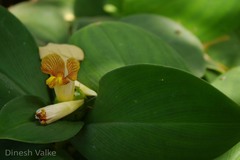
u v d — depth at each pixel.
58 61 0.61
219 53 0.81
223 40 0.82
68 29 0.79
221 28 0.81
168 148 0.59
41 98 0.63
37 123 0.60
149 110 0.59
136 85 0.59
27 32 0.66
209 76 0.77
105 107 0.61
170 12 0.81
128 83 0.59
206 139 0.58
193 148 0.58
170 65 0.67
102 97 0.61
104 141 0.61
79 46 0.67
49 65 0.61
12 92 0.63
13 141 0.62
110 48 0.67
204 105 0.57
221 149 0.58
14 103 0.60
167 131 0.58
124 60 0.67
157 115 0.59
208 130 0.57
